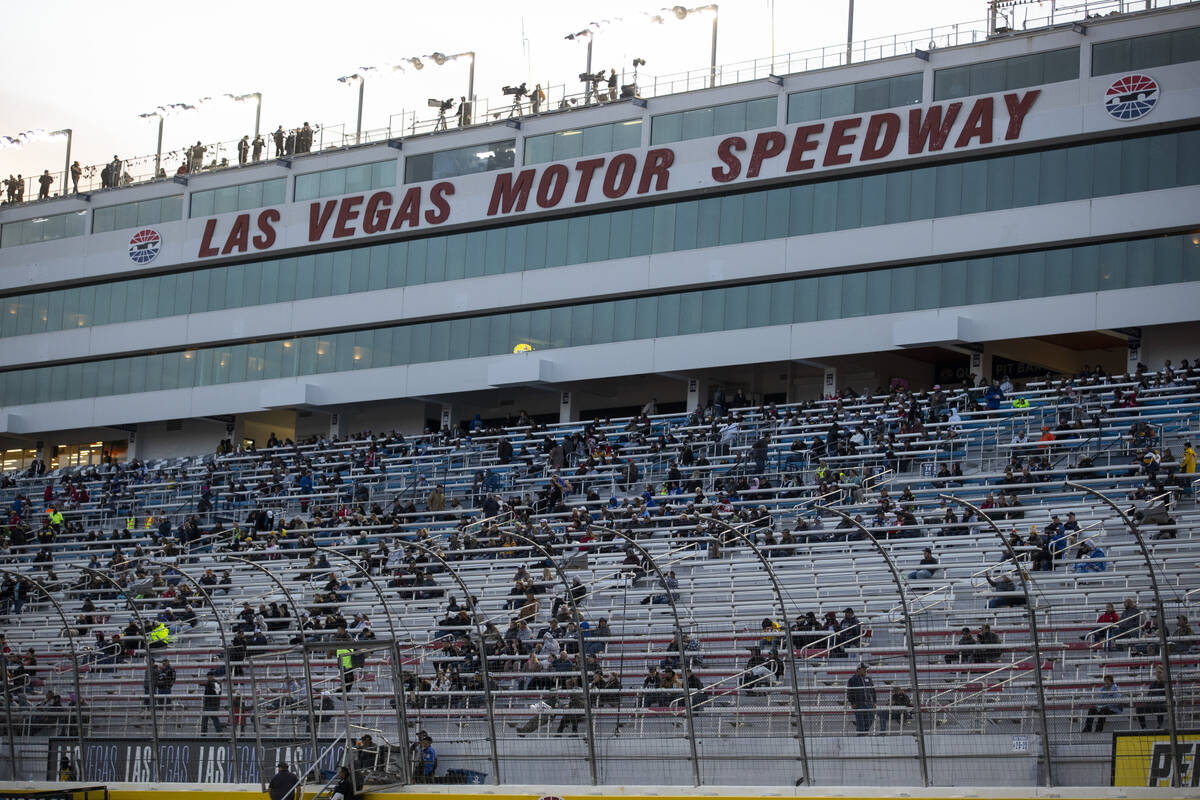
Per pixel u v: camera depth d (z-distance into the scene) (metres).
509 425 96.88
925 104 80.50
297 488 89.25
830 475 69.88
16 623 73.81
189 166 107.31
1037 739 39.47
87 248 108.19
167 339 104.44
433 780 45.53
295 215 99.94
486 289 92.94
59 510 97.88
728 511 68.38
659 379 92.88
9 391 111.62
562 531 71.88
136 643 62.94
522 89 95.25
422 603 61.69
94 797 48.97
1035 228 77.12
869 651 45.25
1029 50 78.31
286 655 55.16
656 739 43.56
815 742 41.72
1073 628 46.38
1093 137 76.50
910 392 79.81
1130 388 72.00
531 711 45.75
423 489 84.44
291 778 45.12
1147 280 74.75
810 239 83.19
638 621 55.25
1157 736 37.75
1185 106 73.81
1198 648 42.91
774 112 84.88
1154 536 56.31
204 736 50.00
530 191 91.50
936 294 79.88
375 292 96.94
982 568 55.47
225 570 75.88
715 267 85.69
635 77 90.62
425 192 95.25
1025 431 70.06
